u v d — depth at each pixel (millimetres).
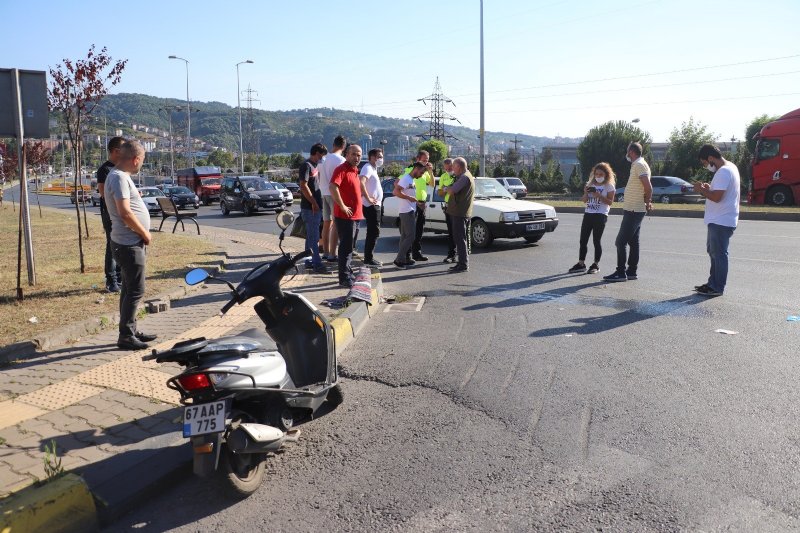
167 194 33688
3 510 3174
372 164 10727
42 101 8820
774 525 3232
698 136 51219
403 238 11516
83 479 3533
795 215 20625
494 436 4395
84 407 4781
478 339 6793
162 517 3570
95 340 6520
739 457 3961
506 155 97812
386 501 3613
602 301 8406
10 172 34594
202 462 3400
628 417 4621
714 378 5367
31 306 7688
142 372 5523
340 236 8883
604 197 10359
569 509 3443
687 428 4402
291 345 4762
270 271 4469
